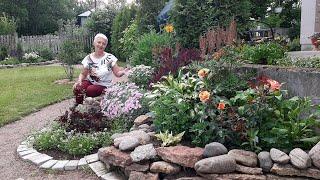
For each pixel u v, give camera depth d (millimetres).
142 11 13781
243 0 7906
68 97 8812
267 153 3223
